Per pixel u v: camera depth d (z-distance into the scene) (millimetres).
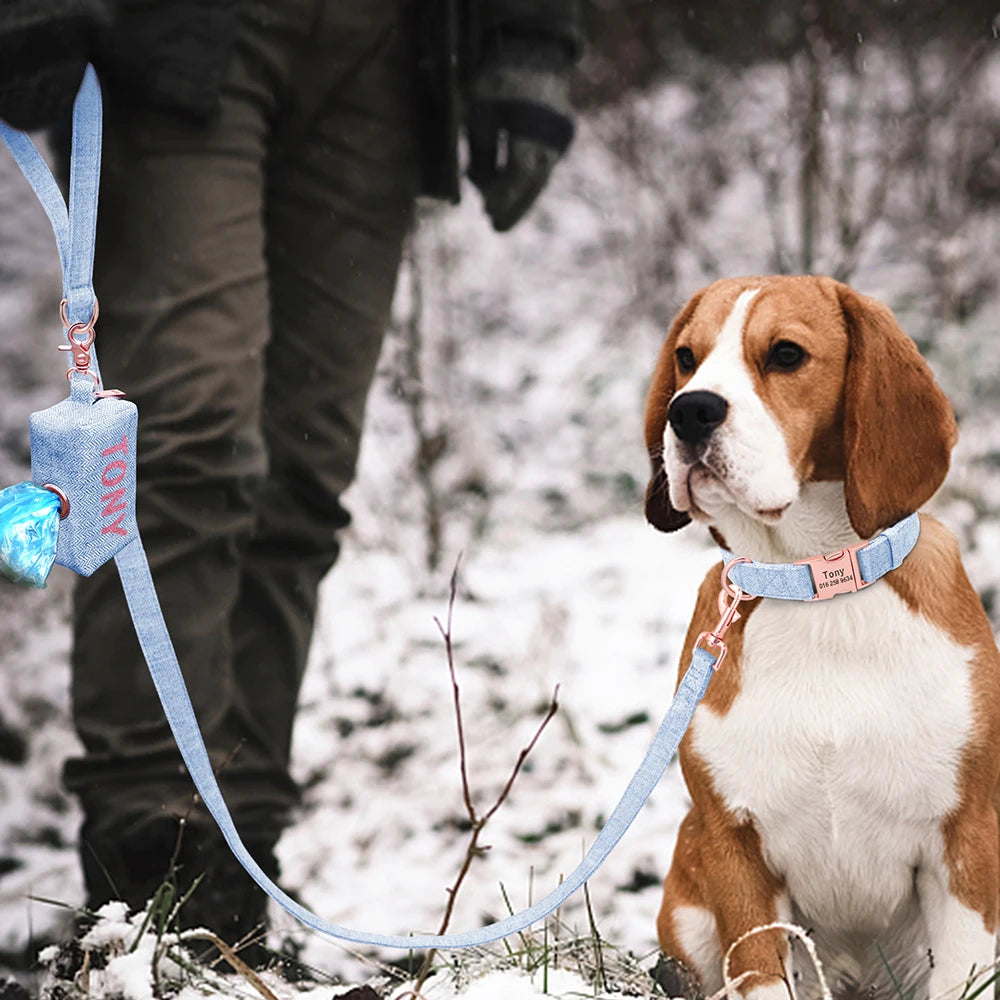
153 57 4414
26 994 3598
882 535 3432
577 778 6367
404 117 5238
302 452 5215
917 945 3674
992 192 11945
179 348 4414
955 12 13422
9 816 6199
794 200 13117
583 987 3324
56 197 2230
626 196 13789
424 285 11594
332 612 8094
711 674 3100
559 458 10398
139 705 4277
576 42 5586
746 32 15070
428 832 6035
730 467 3354
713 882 3561
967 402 9695
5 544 2061
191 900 4164
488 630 7844
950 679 3373
